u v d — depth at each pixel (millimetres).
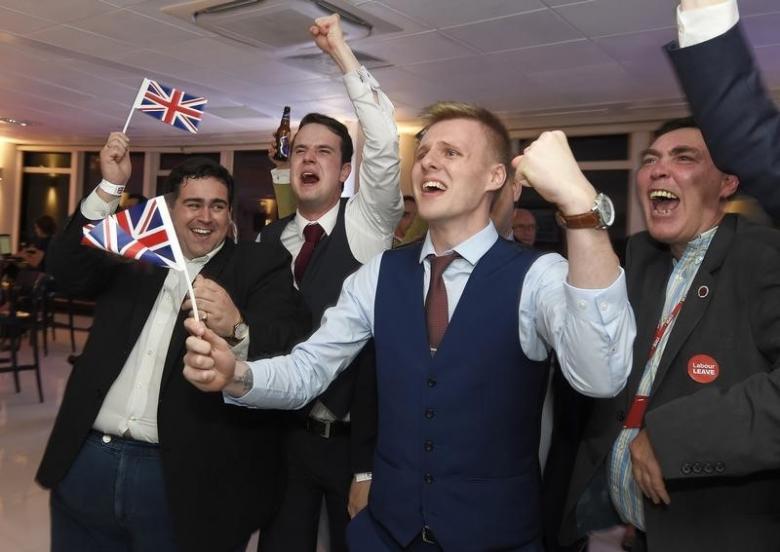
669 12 4004
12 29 5168
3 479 3299
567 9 4074
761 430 978
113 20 4820
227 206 1630
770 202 817
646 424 1071
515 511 1144
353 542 1284
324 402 1663
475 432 1129
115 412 1545
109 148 1600
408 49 5027
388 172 1903
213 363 1117
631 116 6891
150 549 1547
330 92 6684
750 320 1129
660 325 1303
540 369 1182
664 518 1167
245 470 1574
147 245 1130
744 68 788
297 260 1966
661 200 1323
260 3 4246
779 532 1111
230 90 6836
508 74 5621
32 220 12125
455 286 1210
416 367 1180
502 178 1222
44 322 6711
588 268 891
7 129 10477
